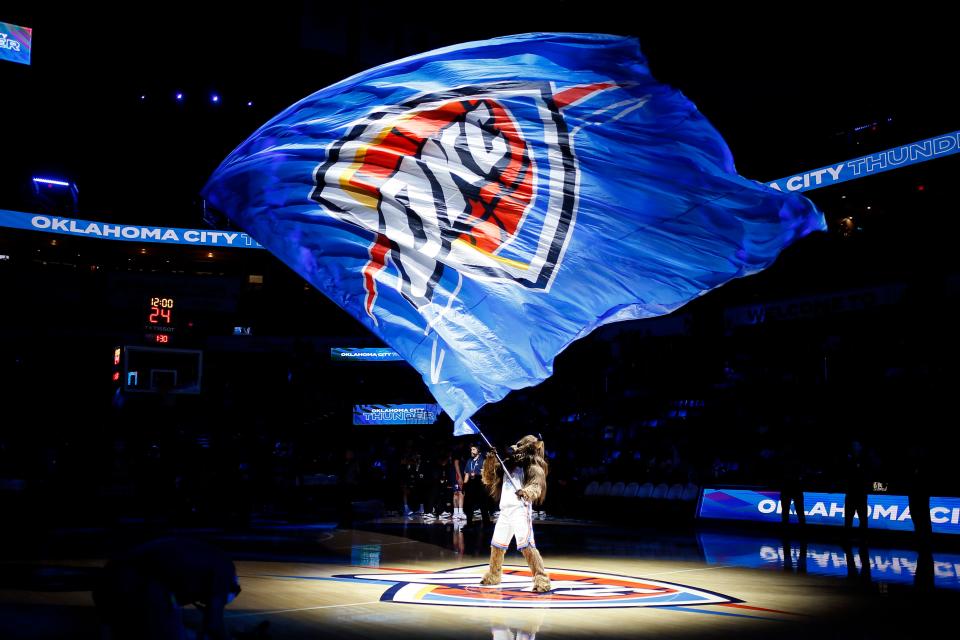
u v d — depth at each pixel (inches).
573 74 299.4
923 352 849.5
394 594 328.2
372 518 838.5
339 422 1343.5
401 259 303.0
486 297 301.7
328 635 245.4
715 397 1016.2
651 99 293.0
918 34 829.2
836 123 931.3
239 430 1231.5
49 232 1321.4
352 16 1182.9
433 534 632.4
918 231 882.1
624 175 297.6
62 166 1464.1
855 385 829.8
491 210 301.6
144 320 1348.4
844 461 628.7
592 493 853.8
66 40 1318.9
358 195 304.3
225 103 1424.7
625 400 1099.3
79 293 1336.1
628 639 242.8
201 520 771.4
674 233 297.7
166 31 1330.0
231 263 1483.8
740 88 986.1
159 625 155.4
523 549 341.1
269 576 383.9
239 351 1406.3
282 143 310.0
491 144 302.5
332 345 1411.2
